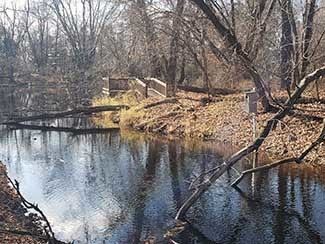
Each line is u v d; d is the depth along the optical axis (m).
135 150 17.77
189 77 31.12
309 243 9.06
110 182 13.60
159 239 9.53
